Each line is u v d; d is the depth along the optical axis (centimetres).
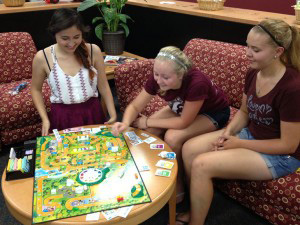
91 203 111
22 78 259
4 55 249
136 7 332
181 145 170
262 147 144
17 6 286
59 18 152
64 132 158
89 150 142
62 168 130
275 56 135
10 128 218
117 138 153
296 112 133
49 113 221
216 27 254
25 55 257
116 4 295
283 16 232
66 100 178
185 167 166
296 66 136
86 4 283
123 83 223
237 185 158
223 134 160
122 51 310
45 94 223
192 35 279
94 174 125
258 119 150
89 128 163
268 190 143
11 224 168
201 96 158
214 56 217
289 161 142
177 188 175
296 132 136
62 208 109
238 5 347
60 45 163
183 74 152
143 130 164
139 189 118
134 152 143
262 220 172
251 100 152
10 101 213
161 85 154
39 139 153
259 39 132
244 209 180
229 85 209
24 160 133
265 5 324
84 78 176
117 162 134
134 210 108
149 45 337
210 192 150
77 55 173
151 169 131
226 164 144
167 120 170
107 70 249
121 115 285
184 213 167
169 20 298
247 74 161
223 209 180
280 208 143
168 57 145
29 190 119
